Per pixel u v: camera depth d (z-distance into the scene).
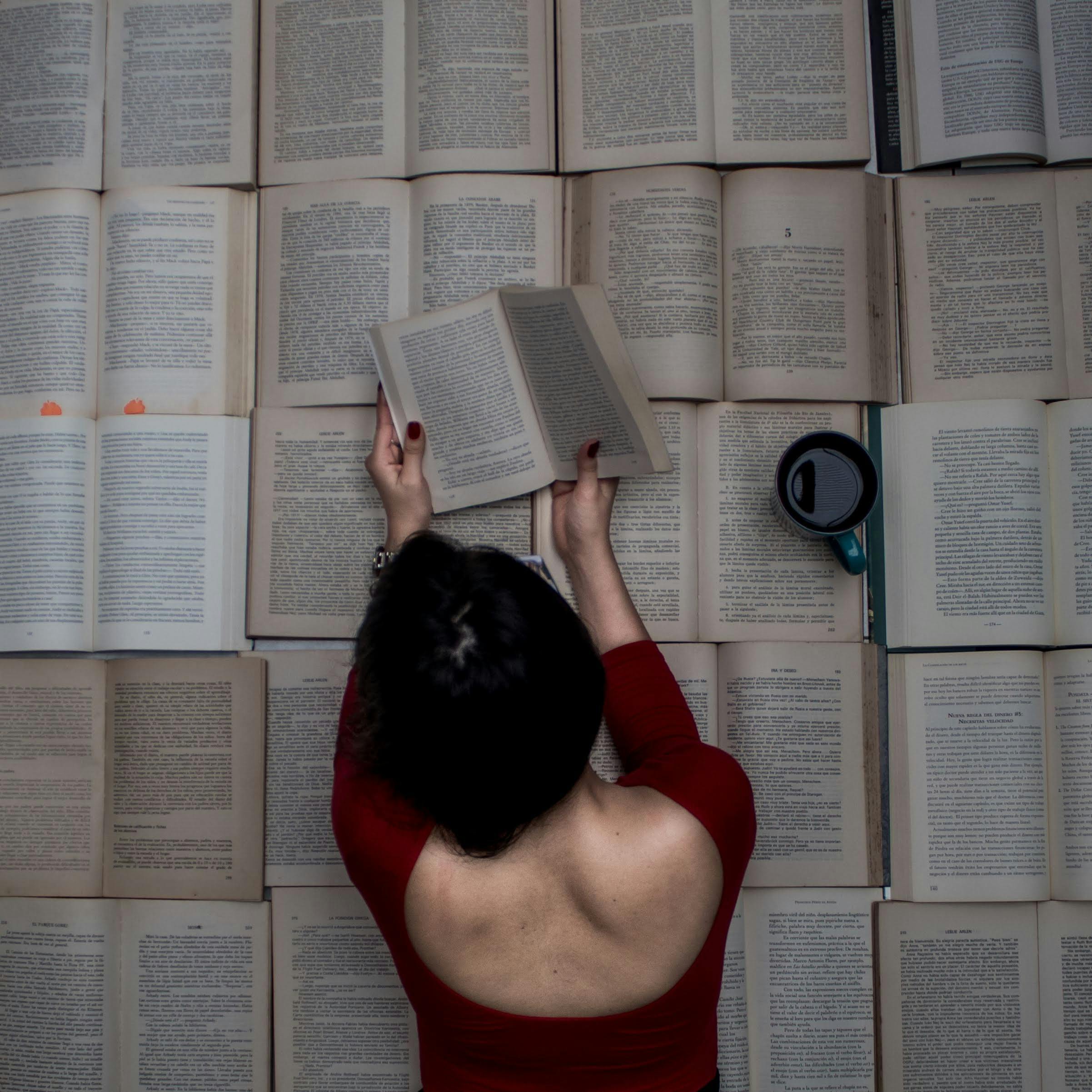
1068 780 1.16
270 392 1.23
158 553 1.21
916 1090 1.16
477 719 0.53
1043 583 1.17
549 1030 0.63
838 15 1.22
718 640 1.19
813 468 1.13
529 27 1.23
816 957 1.17
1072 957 1.16
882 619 1.21
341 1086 1.17
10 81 1.26
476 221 1.21
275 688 1.20
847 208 1.21
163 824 1.18
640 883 0.62
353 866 0.64
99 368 1.24
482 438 1.16
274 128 1.25
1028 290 1.21
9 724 1.21
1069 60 1.22
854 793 1.17
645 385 1.19
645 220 1.20
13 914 1.20
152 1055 1.18
